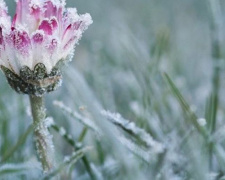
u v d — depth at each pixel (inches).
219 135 5.8
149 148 5.8
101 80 9.0
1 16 5.5
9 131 7.8
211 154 6.1
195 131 5.7
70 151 7.5
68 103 8.4
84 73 9.9
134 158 5.9
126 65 10.3
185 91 9.4
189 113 5.8
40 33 5.3
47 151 5.7
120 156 5.2
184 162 5.5
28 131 6.0
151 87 7.2
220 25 7.6
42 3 5.5
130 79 9.0
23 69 5.4
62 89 8.6
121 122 5.8
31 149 7.2
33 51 5.4
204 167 5.5
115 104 8.6
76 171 6.7
